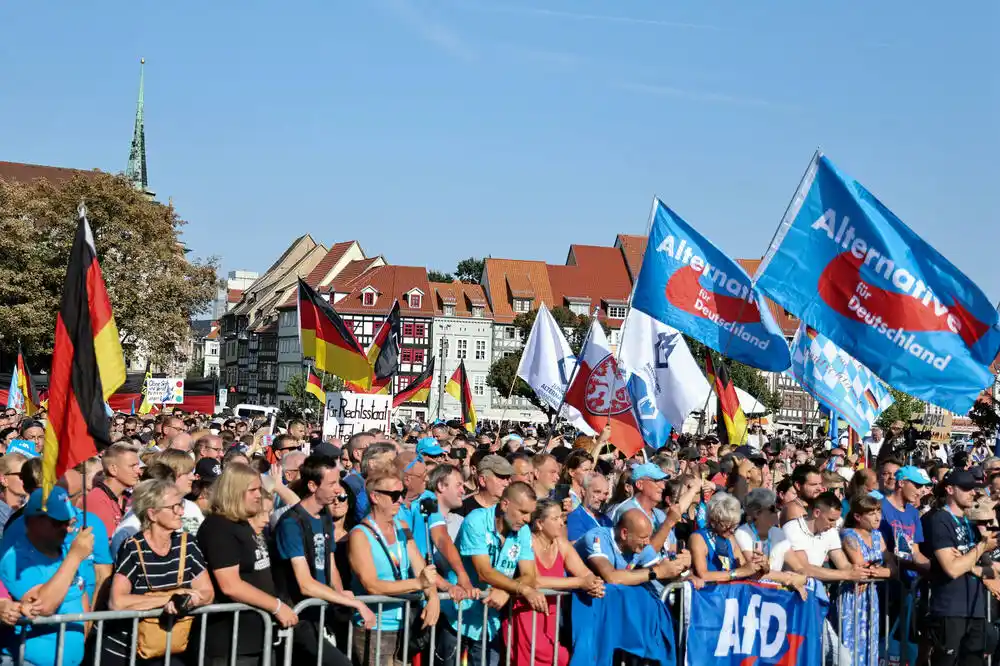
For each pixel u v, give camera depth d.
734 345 12.48
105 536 7.11
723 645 8.89
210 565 6.80
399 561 7.77
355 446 11.48
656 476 9.07
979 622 9.80
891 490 12.42
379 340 22.42
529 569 7.90
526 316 89.38
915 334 11.54
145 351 56.09
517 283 109.94
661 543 9.11
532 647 8.00
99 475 8.46
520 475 10.23
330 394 19.16
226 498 6.84
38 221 55.34
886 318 11.62
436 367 106.19
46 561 6.64
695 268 12.56
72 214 53.97
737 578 8.91
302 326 19.70
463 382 27.27
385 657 7.74
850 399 16.23
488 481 8.40
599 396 14.27
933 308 11.47
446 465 8.40
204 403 35.94
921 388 11.57
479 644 8.08
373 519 7.73
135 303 54.16
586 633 8.32
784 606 9.24
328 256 115.44
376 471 7.77
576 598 8.31
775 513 9.41
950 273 11.38
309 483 7.43
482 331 107.50
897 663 10.20
